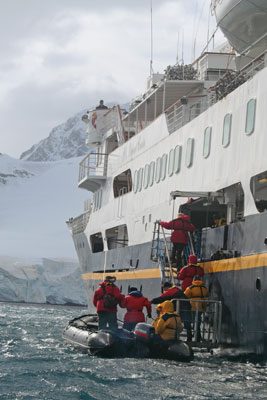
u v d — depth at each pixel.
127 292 26.70
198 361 16.80
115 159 31.73
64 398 12.02
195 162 21.02
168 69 28.22
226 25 21.36
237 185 18.66
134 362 16.36
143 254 25.31
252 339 15.88
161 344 16.75
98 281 32.59
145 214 25.73
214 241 18.59
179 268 19.52
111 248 33.06
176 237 19.55
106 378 14.03
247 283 16.33
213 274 18.23
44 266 128.38
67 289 123.50
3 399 11.88
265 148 16.42
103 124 37.28
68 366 15.75
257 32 20.59
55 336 26.03
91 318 21.86
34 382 13.59
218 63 28.00
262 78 16.95
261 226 15.94
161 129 25.03
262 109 16.77
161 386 13.25
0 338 24.23
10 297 120.25
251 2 19.69
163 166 24.12
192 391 12.81
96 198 35.12
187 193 19.11
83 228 38.53
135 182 27.70
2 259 132.75
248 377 14.37
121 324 20.05
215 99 20.66
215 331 17.52
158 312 17.53
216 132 19.55
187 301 17.77
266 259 15.47
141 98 34.25
